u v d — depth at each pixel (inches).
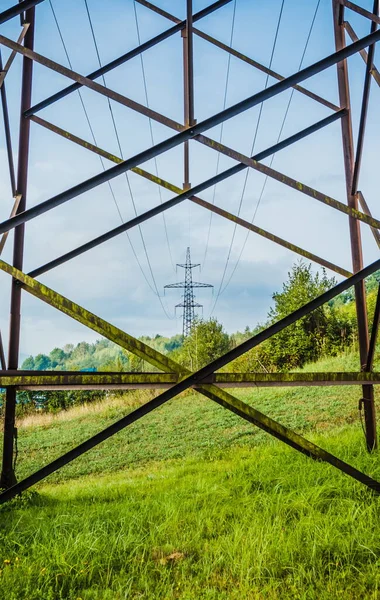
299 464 302.8
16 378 220.5
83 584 168.1
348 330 802.2
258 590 158.1
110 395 889.5
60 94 335.0
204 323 1179.9
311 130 330.3
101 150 348.8
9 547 199.9
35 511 264.1
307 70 211.3
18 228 318.3
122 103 263.0
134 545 196.1
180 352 1289.4
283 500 234.5
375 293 802.2
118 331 216.1
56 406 887.1
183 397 783.1
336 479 259.8
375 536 187.6
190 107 259.6
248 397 661.9
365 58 308.5
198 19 352.5
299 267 849.5
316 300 209.6
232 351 212.1
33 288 227.6
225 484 284.7
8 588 162.4
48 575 170.2
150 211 313.9
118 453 546.3
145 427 636.7
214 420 610.5
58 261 318.0
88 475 483.5
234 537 193.5
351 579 162.6
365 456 302.7
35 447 636.1
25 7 219.1
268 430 219.6
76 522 227.6
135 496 290.5
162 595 158.7
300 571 166.1
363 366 326.0
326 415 515.2
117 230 314.7
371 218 237.0
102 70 347.9
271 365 835.4
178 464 446.0
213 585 164.6
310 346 811.4
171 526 214.1
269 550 180.1
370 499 226.4
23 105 329.1
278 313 843.4
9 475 307.7
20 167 323.3
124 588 164.2
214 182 311.3
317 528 195.0
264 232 356.5
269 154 319.0
